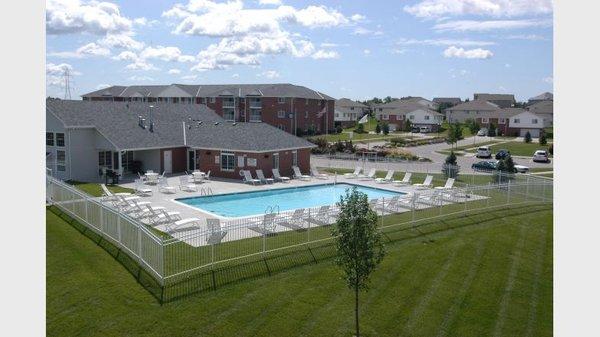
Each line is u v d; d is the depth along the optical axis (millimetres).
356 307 15711
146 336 15039
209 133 47250
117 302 16719
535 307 18547
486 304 18469
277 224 25391
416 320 16969
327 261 20875
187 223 25672
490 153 67938
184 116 54406
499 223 28312
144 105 52031
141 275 18547
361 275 15672
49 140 41125
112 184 38719
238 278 18750
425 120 122625
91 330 15195
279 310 16844
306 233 24375
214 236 20641
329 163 58688
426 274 20469
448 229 26578
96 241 22047
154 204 31406
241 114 95938
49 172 40281
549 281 20891
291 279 19016
